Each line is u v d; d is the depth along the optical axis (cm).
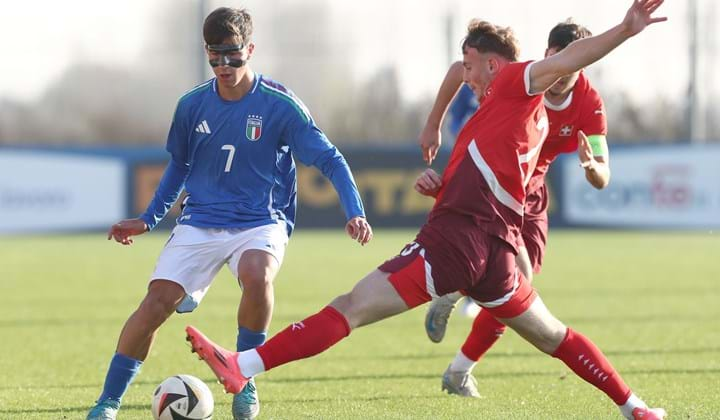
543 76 1959
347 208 2128
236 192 2225
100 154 9831
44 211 9825
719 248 8575
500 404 2536
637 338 3841
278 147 2241
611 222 10088
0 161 9750
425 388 2798
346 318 1970
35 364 3275
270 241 2195
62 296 5347
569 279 6181
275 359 1950
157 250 8538
